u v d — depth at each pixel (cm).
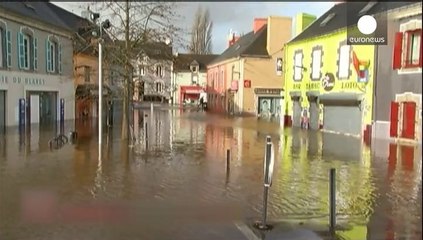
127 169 1295
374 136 2339
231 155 1686
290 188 1095
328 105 2798
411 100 2111
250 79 4500
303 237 716
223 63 5312
